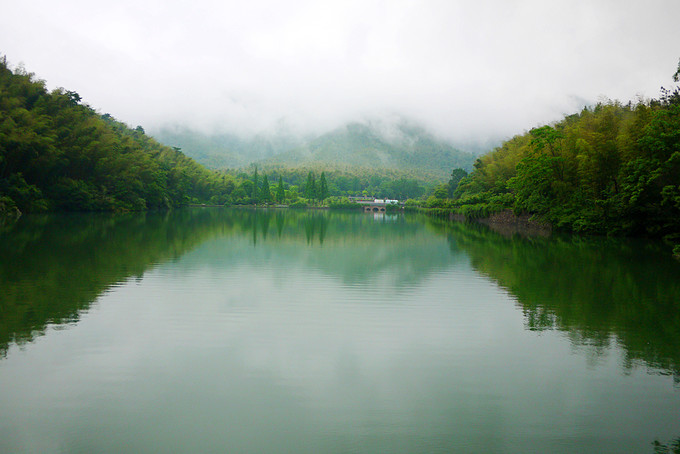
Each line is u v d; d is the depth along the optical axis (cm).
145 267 2298
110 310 1502
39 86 6794
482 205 7794
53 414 842
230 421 832
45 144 5944
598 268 2483
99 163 7444
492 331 1360
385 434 801
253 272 2266
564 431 818
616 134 4516
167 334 1285
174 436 781
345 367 1080
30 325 1324
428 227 6356
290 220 7750
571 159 5009
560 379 1027
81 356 1108
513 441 786
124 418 834
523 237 4541
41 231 3894
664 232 4050
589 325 1422
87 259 2467
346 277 2186
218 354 1146
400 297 1778
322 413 866
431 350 1201
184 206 12500
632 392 966
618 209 4244
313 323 1420
